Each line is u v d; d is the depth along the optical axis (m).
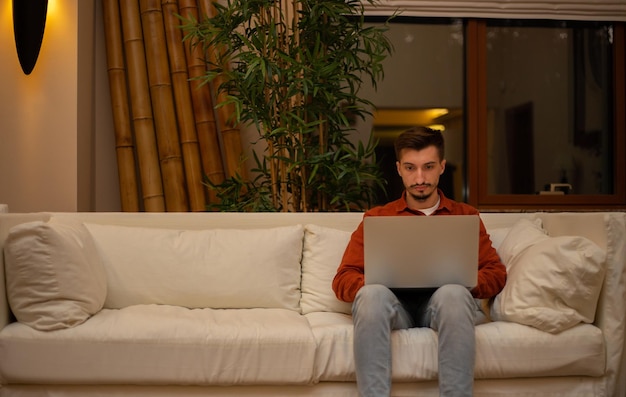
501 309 2.40
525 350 2.29
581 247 2.33
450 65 4.54
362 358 2.17
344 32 3.87
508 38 4.55
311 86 3.54
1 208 2.58
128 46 4.11
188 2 4.12
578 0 4.39
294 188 3.85
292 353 2.26
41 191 3.74
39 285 2.29
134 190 4.11
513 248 2.57
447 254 2.28
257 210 3.72
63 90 3.77
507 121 4.54
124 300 2.69
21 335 2.25
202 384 2.27
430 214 2.64
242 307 2.74
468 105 4.50
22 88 3.73
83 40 3.89
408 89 4.52
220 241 2.81
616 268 2.34
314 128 3.63
